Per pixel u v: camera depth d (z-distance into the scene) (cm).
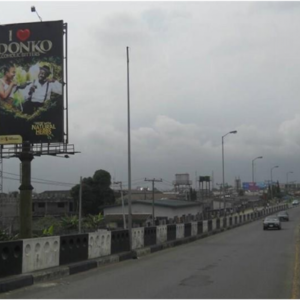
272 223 4562
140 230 2248
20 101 2473
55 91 2455
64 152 2486
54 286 1182
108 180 7819
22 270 1259
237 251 2234
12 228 4869
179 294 1054
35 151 2534
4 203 5541
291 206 14925
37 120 2459
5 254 1191
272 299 1001
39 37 2480
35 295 1052
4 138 2480
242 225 5897
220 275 1377
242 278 1312
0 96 2491
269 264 1667
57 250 1445
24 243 1273
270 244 2683
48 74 2462
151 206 7388
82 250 1612
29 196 2573
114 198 8012
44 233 3622
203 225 3722
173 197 10931
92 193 7606
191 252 2219
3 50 2495
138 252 2042
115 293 1067
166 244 2508
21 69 2478
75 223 5619
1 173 4372
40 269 1341
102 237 1784
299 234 3697
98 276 1376
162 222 6025
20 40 2486
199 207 8400
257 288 1141
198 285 1185
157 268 1573
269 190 13812
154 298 1005
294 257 1922
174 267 1595
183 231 3083
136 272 1466
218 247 2511
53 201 7944
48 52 2467
